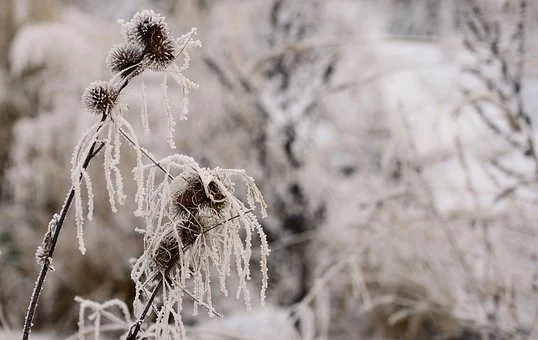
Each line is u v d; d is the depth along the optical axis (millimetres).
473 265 2803
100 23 5566
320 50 4348
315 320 3559
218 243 1055
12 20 5605
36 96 5262
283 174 4141
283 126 4094
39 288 1039
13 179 4875
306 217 4027
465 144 3619
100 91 951
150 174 1043
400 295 3480
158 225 1007
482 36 2695
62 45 5000
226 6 4586
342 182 4211
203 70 4492
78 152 974
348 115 4406
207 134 4406
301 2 4473
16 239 4656
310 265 3910
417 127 3920
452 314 2756
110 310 3389
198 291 1039
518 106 2521
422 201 3139
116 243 4500
